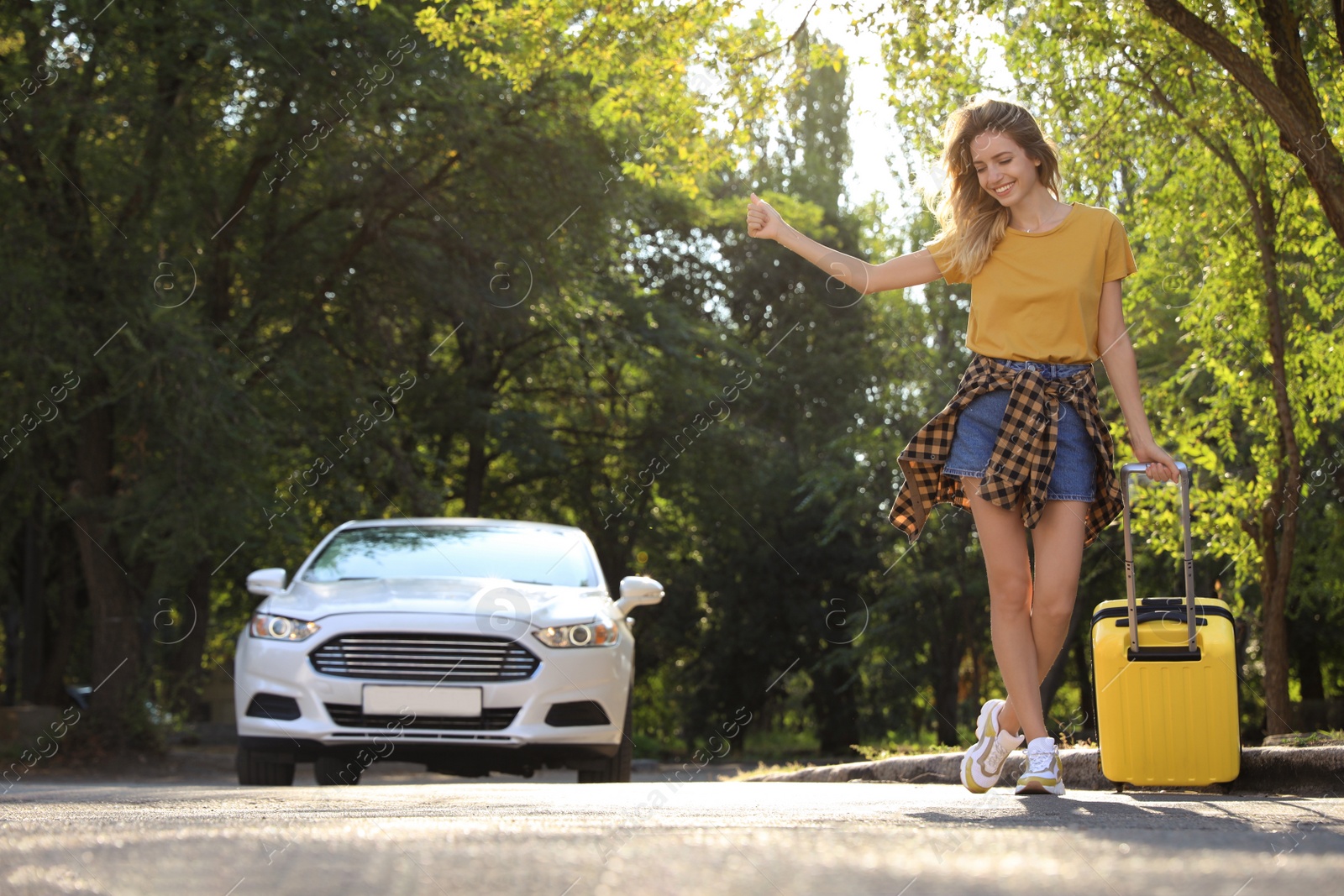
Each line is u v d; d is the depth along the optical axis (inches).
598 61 395.9
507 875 52.0
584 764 261.7
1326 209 278.5
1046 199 134.6
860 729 1111.0
